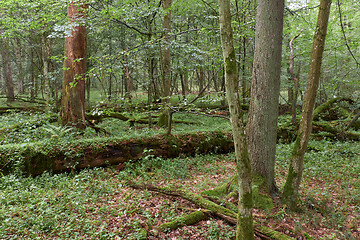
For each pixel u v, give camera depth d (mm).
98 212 4066
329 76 15336
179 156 7121
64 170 5812
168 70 10953
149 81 12656
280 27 4500
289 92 16484
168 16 10562
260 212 4328
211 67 10852
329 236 3715
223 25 2592
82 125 8594
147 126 11102
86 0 6961
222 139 7883
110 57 5652
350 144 8891
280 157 7355
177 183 5570
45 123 8938
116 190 5020
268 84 4621
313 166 6637
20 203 4215
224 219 3986
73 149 5844
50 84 16016
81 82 8484
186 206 4422
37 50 15930
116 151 6320
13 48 18641
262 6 4531
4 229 3408
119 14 7066
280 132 9273
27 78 22203
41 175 5551
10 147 5484
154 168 6395
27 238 3309
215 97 6656
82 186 4984
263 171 4805
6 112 12805
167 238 3562
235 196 4621
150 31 10016
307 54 12148
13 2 7227
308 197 4719
